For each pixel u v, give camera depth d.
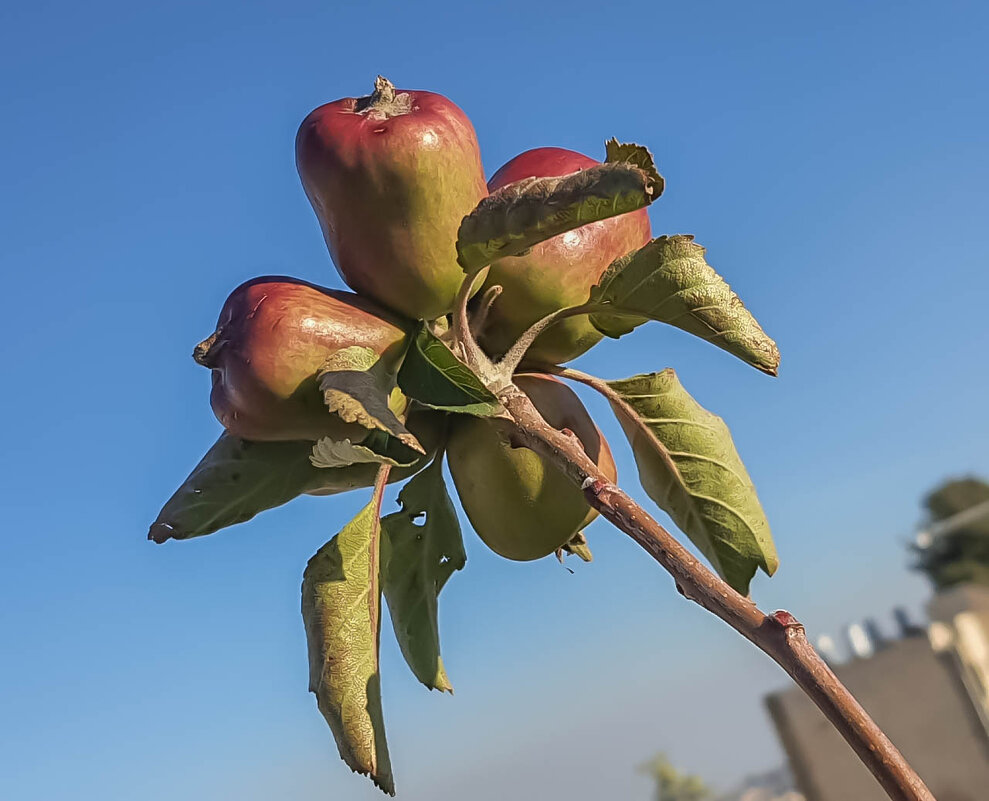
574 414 0.28
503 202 0.22
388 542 0.28
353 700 0.24
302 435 0.26
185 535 0.28
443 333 0.27
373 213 0.25
